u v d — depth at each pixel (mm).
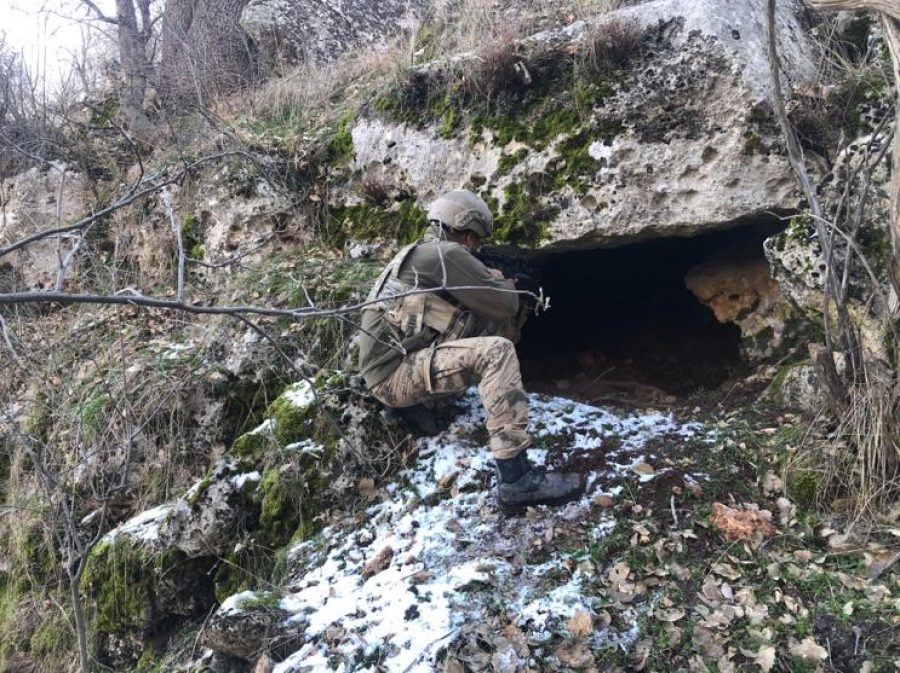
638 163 3943
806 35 4359
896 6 2490
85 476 4457
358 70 6488
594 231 4059
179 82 7004
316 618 2936
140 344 5133
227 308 1958
